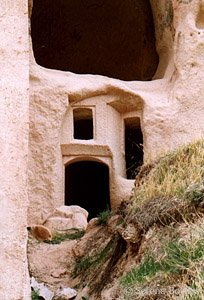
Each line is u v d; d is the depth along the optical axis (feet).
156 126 47.19
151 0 54.03
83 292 25.70
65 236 36.86
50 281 29.25
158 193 24.57
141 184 27.12
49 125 46.34
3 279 18.74
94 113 48.44
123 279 22.39
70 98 47.57
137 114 48.62
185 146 28.45
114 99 48.62
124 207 28.66
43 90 46.57
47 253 32.01
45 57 58.34
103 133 48.21
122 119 49.26
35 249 32.99
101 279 24.93
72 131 47.70
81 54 58.49
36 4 57.72
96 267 27.58
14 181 19.79
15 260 18.99
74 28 58.29
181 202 22.71
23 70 21.24
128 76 57.00
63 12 58.08
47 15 58.08
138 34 55.47
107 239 29.89
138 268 22.07
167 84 49.78
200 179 23.80
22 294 18.78
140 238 23.43
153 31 54.75
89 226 32.14
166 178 25.05
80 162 58.03
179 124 47.26
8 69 21.15
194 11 48.67
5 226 19.24
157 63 55.06
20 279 18.88
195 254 20.16
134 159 51.70
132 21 55.62
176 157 26.78
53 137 46.39
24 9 21.99
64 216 42.34
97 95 48.57
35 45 58.18
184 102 47.65
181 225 21.99
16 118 20.52
